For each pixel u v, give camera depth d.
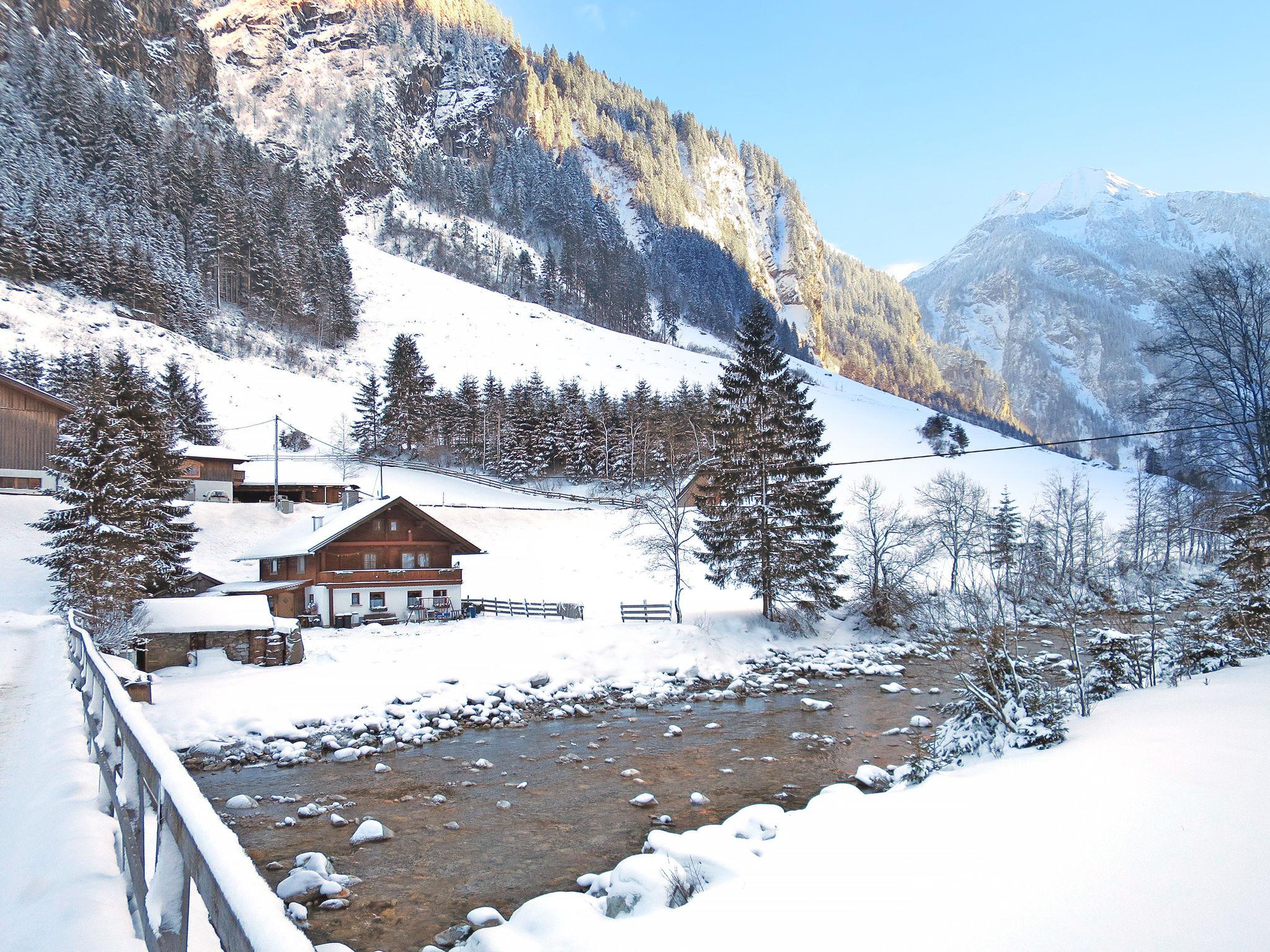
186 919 2.92
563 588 51.12
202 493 59.25
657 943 6.36
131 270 102.06
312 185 196.88
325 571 40.81
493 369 126.62
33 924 3.85
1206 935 4.88
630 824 15.03
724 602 45.31
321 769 19.03
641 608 41.75
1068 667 20.77
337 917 11.19
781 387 39.94
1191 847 6.49
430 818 15.52
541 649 31.59
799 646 37.38
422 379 93.44
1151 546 64.06
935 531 53.84
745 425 39.88
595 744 21.39
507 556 58.47
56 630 27.70
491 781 18.00
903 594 40.78
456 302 159.88
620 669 30.53
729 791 16.92
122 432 32.16
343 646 32.50
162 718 21.27
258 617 28.58
